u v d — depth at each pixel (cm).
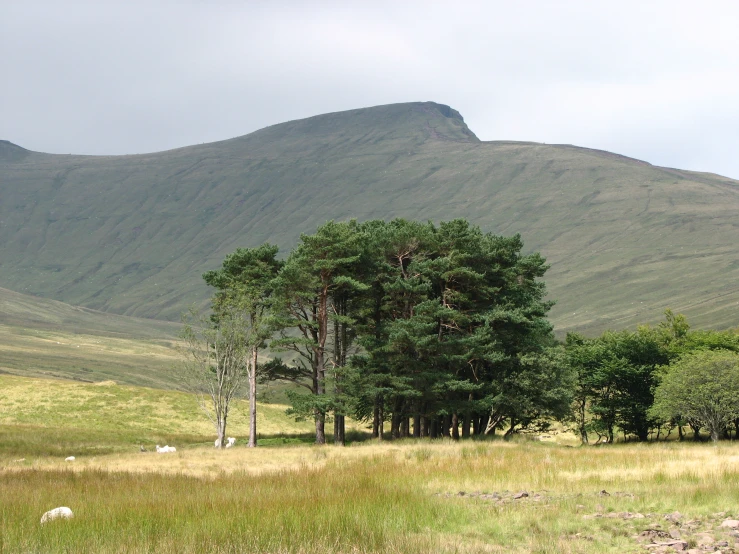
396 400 5791
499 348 5784
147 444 5816
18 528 1441
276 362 5862
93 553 1256
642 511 1702
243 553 1245
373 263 5694
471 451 3619
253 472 2845
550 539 1396
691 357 6016
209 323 5688
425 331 5338
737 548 1315
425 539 1348
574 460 2884
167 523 1489
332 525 1444
